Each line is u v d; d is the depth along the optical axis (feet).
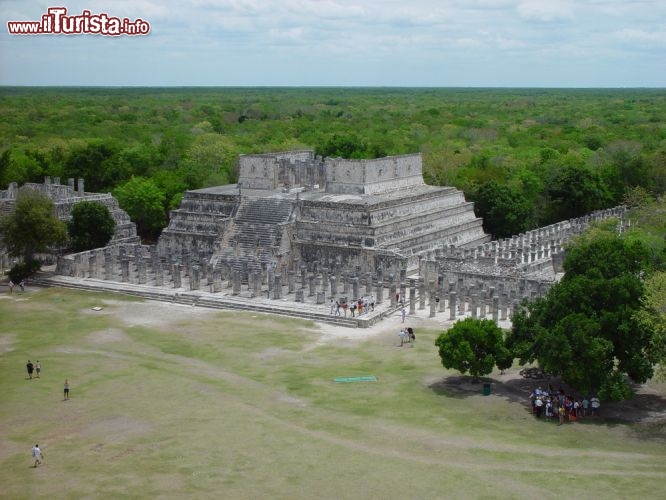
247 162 430.61
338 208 382.83
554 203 509.35
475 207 487.20
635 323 213.66
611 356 210.59
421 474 176.96
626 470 177.99
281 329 303.27
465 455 187.21
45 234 373.40
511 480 173.17
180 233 419.54
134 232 459.32
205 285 368.27
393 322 312.09
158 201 481.46
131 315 325.21
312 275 345.72
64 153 630.74
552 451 189.26
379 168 413.39
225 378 246.47
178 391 234.79
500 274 326.85
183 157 611.88
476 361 230.48
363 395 230.07
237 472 179.22
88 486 173.58
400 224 392.68
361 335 294.46
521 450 189.98
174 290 358.23
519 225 476.95
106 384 240.94
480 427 205.26
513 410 217.56
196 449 192.24
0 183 553.64
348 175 408.05
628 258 262.26
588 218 464.65
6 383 242.17
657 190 537.65
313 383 240.94
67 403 224.94
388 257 363.76
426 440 196.54
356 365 258.37
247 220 400.67
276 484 172.76
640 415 213.46
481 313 310.86
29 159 598.34
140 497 168.04
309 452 189.78
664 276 227.40
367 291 344.49
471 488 169.58
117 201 462.60
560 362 210.79
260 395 230.89
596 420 210.18
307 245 387.14
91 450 192.65
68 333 298.56
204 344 284.00
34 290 369.09
